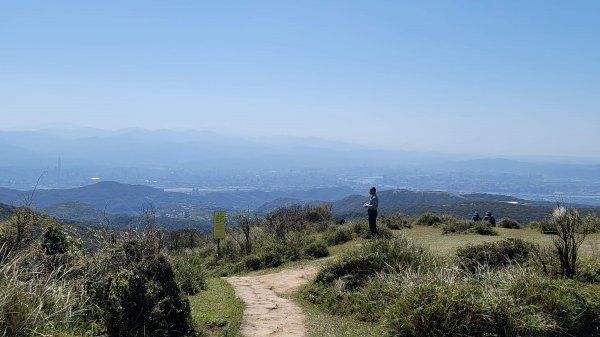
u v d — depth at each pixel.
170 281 7.60
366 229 20.64
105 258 7.50
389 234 18.97
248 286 13.73
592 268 9.38
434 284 8.39
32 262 7.71
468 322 7.37
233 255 20.30
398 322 7.84
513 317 7.45
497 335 7.33
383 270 11.18
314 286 11.88
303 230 23.67
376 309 9.59
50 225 9.33
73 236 9.79
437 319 7.48
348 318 9.75
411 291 8.33
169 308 7.32
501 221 24.41
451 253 12.83
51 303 6.37
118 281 6.99
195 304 10.71
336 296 10.81
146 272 7.38
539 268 9.61
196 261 18.17
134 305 6.95
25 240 8.91
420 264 11.01
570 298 7.89
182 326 7.47
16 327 5.49
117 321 6.77
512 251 11.02
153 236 8.03
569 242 9.59
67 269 7.80
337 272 12.00
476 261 10.75
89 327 6.56
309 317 9.77
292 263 17.23
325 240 20.11
